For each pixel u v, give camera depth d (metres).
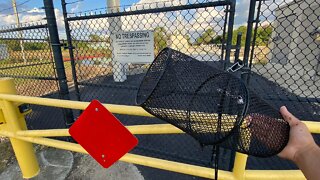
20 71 4.75
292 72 5.57
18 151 2.39
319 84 4.98
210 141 0.86
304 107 4.04
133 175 2.52
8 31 3.28
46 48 3.86
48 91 6.02
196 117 0.87
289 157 0.86
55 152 3.03
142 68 5.03
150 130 1.44
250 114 0.83
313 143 0.84
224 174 1.37
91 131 1.34
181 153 2.90
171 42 2.50
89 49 3.27
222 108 0.82
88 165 2.72
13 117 2.15
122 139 1.33
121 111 1.44
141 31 2.59
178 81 0.93
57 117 4.48
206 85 0.89
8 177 2.58
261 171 1.32
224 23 1.99
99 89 6.03
